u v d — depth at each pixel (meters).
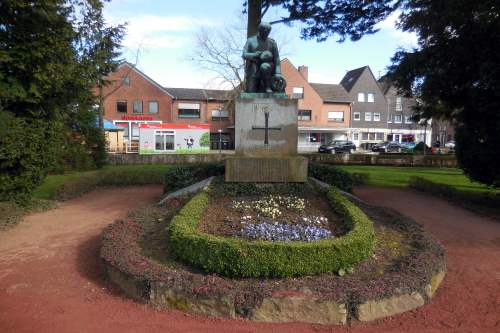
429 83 9.95
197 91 49.38
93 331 3.91
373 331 3.97
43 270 5.57
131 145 39.88
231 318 4.12
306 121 50.22
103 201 10.88
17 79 8.77
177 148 35.44
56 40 8.95
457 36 9.37
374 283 4.36
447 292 4.91
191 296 4.22
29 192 9.60
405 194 12.65
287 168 8.17
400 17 11.23
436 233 7.75
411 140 58.81
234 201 7.20
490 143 9.55
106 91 42.34
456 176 18.73
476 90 9.18
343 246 4.76
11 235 7.28
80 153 18.81
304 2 12.49
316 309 4.05
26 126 9.04
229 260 4.61
